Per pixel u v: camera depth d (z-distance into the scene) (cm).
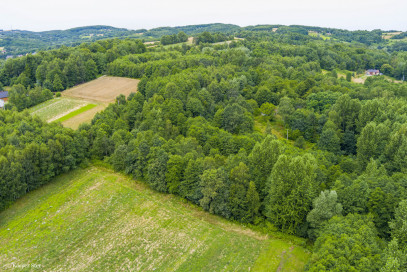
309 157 5588
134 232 4994
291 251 4544
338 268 3384
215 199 5331
